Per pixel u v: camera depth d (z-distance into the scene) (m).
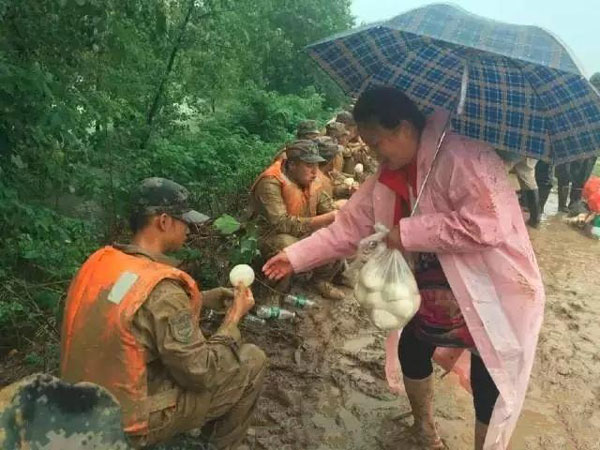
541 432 3.48
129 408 2.24
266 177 4.74
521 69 2.31
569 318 4.92
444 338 2.72
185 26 7.24
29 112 4.19
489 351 2.47
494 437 2.49
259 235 4.78
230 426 2.78
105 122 5.74
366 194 2.85
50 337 3.78
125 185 5.59
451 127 2.45
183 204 2.49
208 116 9.82
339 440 3.30
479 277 2.47
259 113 10.84
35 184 4.82
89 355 2.24
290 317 3.91
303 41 14.95
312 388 3.76
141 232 2.47
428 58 2.56
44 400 1.72
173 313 2.25
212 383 2.41
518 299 2.43
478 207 2.33
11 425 1.64
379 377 3.92
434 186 2.44
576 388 3.93
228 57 8.27
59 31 4.67
